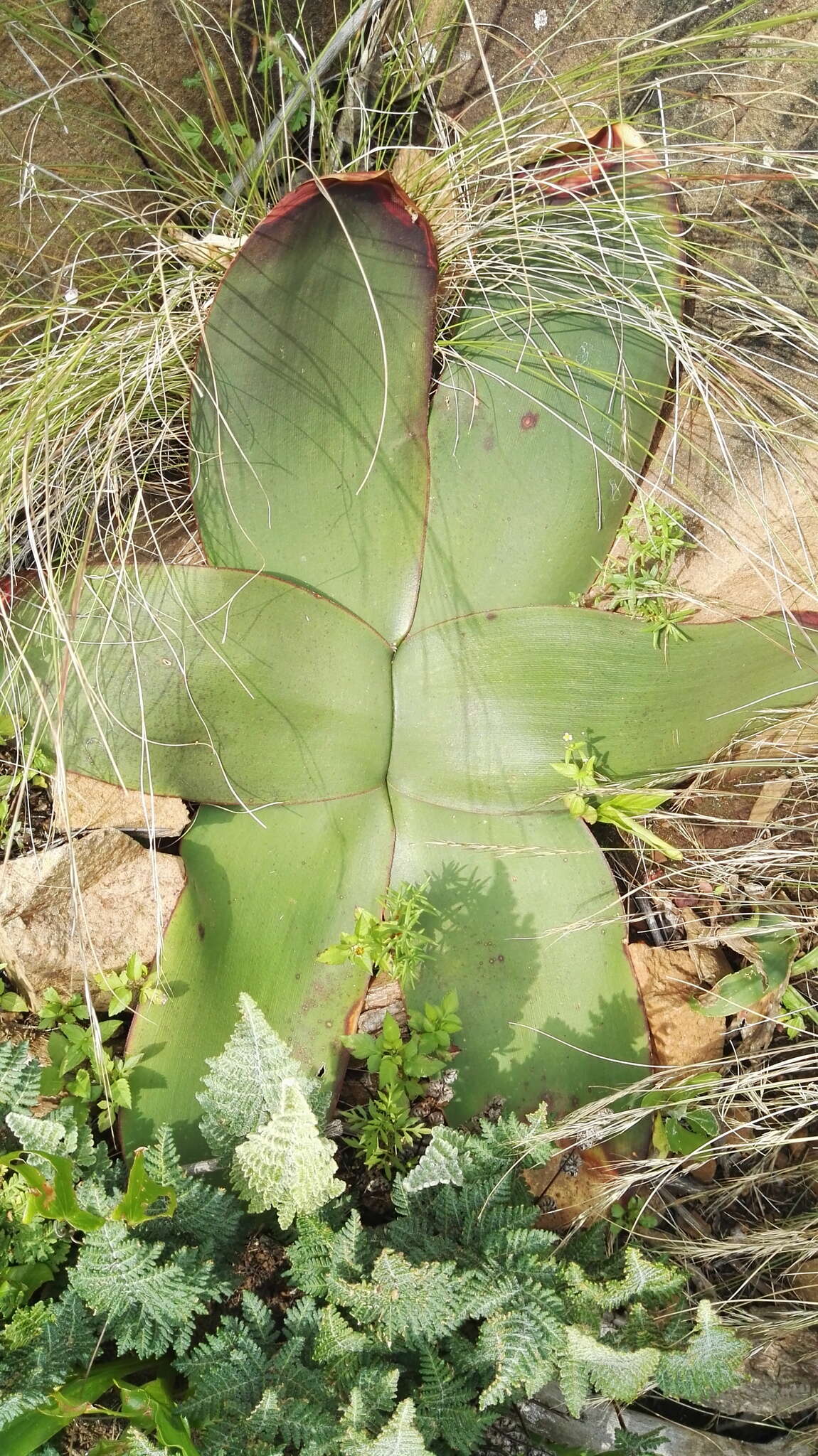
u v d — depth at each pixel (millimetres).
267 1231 379
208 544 409
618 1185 385
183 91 463
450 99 501
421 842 416
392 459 401
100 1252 322
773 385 439
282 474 399
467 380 418
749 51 432
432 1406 314
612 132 429
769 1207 435
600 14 450
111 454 412
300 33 484
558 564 415
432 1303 317
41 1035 408
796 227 437
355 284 363
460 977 402
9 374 457
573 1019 397
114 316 441
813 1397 386
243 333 369
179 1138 376
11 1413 302
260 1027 344
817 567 438
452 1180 346
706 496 440
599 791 403
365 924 384
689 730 412
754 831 458
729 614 428
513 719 411
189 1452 283
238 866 403
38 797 425
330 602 406
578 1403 305
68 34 396
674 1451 376
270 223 341
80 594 387
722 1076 435
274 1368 319
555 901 407
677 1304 377
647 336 416
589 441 406
